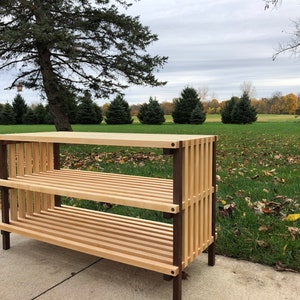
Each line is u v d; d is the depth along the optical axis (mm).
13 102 33656
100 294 2182
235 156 7691
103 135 2717
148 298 2135
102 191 2424
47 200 3316
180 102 33812
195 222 2299
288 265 2461
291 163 6590
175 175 2068
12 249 2936
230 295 2150
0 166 2930
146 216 3537
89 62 11930
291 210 3531
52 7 11039
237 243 2816
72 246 2459
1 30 10578
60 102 11992
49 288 2258
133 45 12094
